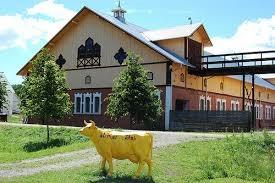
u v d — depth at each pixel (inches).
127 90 1171.9
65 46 1760.6
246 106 2167.8
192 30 1609.3
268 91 2527.1
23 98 1184.2
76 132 1184.2
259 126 2317.9
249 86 2217.0
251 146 832.3
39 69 1166.3
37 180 570.9
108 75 1621.6
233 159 713.0
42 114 1128.2
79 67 1708.9
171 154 738.2
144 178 569.3
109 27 1636.3
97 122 1619.1
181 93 1528.1
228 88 1971.0
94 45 1674.5
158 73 1487.5
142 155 567.2
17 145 1135.0
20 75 1788.9
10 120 2278.5
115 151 577.0
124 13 1839.3
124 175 587.8
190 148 799.7
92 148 877.8
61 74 1165.7
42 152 926.4
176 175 600.4
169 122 1454.2
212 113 1418.6
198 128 1424.7
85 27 1708.9
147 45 1480.1
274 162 697.0
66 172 624.4
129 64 1198.9
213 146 826.2
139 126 1469.0
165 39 1604.3
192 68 1582.2
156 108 1192.2
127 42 1578.5
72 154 821.2
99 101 1631.4
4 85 1812.3
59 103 1143.6
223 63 1621.6
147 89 1182.3
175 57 1508.4
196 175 604.4
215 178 607.5
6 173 650.2
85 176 589.9
